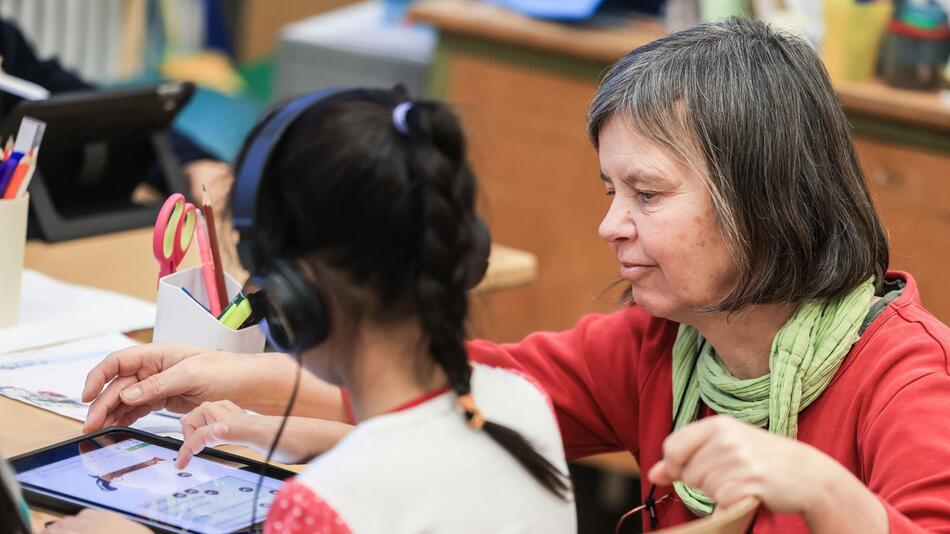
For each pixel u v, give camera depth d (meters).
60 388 1.98
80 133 2.74
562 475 1.40
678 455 1.32
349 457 1.25
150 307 2.40
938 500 1.48
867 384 1.72
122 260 2.69
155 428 1.87
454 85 4.64
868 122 3.96
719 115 1.70
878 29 4.05
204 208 2.02
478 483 1.29
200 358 1.86
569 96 4.41
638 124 1.74
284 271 1.28
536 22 4.47
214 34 7.70
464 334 1.32
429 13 4.56
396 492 1.24
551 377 2.12
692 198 1.72
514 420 1.40
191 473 1.66
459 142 1.29
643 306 1.82
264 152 1.27
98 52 6.01
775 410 1.77
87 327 2.26
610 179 1.81
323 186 1.24
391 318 1.29
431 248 1.25
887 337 1.75
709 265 1.74
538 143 4.51
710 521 1.22
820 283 1.73
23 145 2.23
